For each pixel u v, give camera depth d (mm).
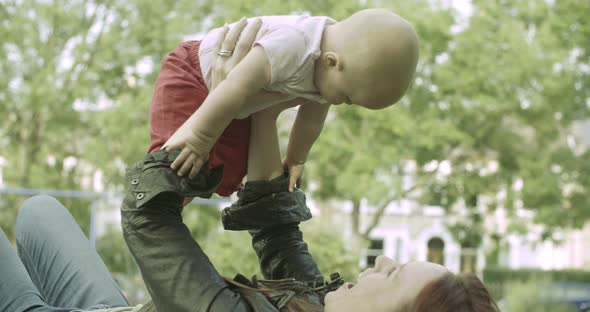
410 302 1724
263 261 2119
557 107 17000
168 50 16875
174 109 1938
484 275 20250
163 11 17188
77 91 16953
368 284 1791
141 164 1782
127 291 8961
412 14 16094
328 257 6523
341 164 16750
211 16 16969
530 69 16406
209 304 1705
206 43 1977
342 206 20625
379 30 1819
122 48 17172
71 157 18234
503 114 17250
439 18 16125
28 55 17062
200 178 1766
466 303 1673
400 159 16609
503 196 18766
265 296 1817
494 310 1688
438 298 1685
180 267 1726
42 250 2244
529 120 17438
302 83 1874
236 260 6062
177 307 1715
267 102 1915
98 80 17469
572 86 17062
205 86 1964
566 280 19047
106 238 9344
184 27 16797
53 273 2207
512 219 18328
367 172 16000
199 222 14727
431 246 26062
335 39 1860
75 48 17156
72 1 17062
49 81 16781
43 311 1937
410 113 16547
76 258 2221
